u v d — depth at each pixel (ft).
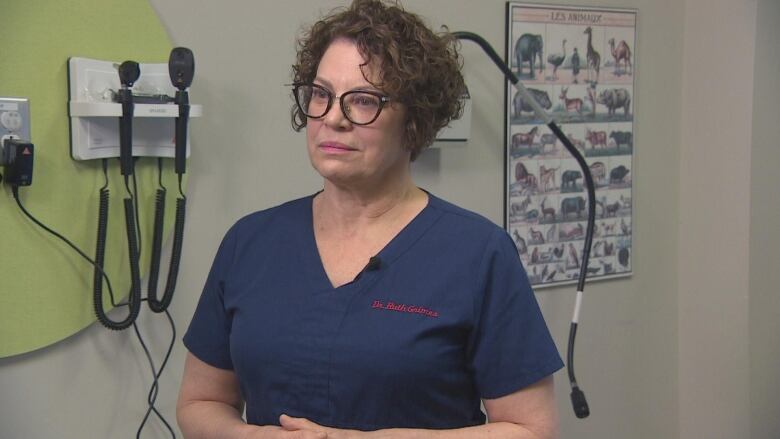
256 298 4.08
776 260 7.90
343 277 4.00
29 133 5.18
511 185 7.34
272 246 4.22
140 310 5.86
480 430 3.87
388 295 3.90
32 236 5.29
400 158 4.01
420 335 3.79
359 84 3.72
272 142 6.30
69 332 5.51
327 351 3.82
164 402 6.04
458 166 7.11
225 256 4.36
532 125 7.38
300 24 6.31
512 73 6.87
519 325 4.00
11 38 5.11
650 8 7.93
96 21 5.44
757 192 7.69
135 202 5.67
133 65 5.24
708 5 7.93
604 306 8.02
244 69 6.12
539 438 3.95
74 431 5.67
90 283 5.58
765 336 7.89
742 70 7.64
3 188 5.14
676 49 8.14
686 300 8.41
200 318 4.40
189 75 5.45
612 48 7.72
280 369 3.91
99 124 5.39
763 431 7.96
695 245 8.27
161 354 5.99
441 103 3.95
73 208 5.44
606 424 8.18
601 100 7.71
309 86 3.91
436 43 3.92
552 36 7.38
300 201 4.40
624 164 7.93
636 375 8.31
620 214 7.98
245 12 6.08
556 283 7.65
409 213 4.13
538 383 4.05
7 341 5.27
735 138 7.75
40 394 5.52
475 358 3.99
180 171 5.59
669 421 8.59
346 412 3.82
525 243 7.47
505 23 7.18
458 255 3.99
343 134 3.74
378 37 3.73
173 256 5.72
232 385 4.44
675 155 8.29
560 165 7.55
